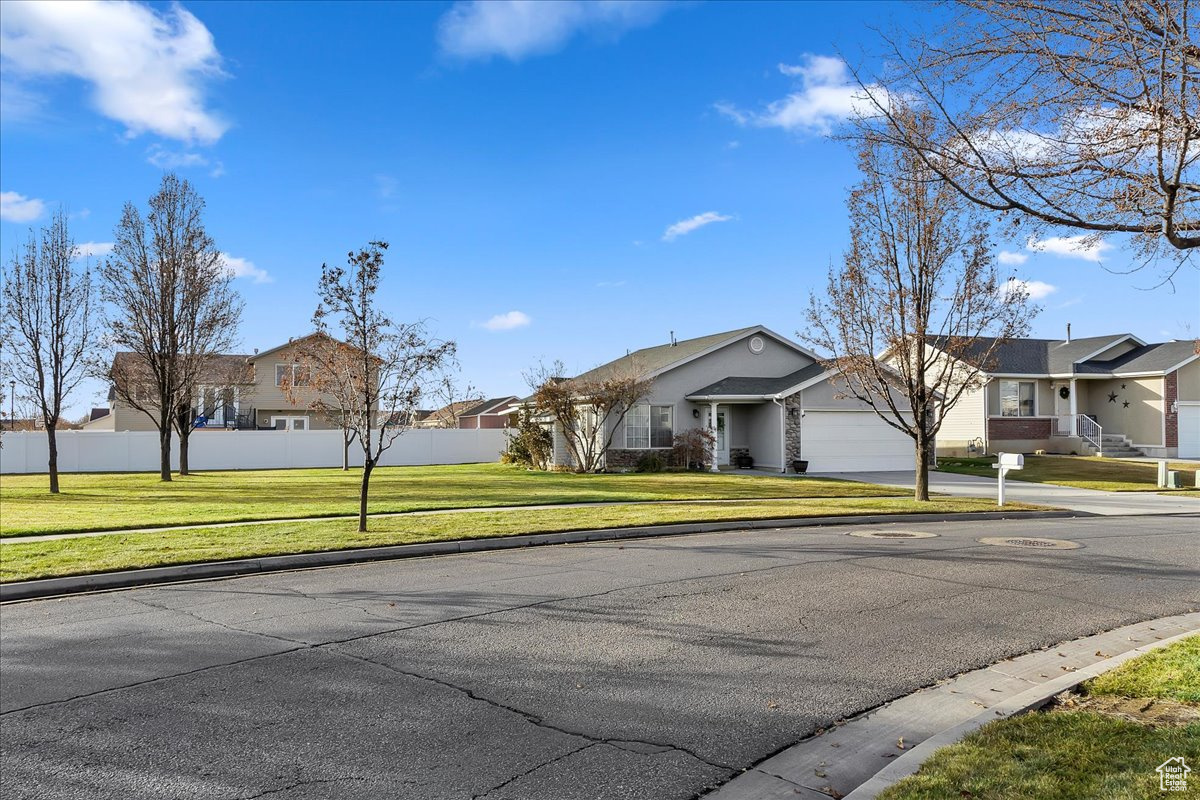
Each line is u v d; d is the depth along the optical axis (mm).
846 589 9047
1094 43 5516
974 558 11055
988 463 31297
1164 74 5230
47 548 11508
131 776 4461
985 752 4453
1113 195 5898
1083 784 3998
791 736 5020
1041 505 18484
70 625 7773
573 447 29828
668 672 6207
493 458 42125
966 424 35812
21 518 15266
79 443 35406
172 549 11383
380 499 19281
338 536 12617
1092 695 5520
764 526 14945
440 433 41219
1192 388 34469
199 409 37938
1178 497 21547
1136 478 26828
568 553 11789
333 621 7801
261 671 6254
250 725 5176
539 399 29594
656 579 9641
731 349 30859
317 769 4539
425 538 12438
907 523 15578
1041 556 11234
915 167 8992
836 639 7082
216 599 8906
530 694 5734
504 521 14328
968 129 6285
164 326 27875
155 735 5023
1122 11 5402
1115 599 8633
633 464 29250
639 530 13734
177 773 4496
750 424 30844
